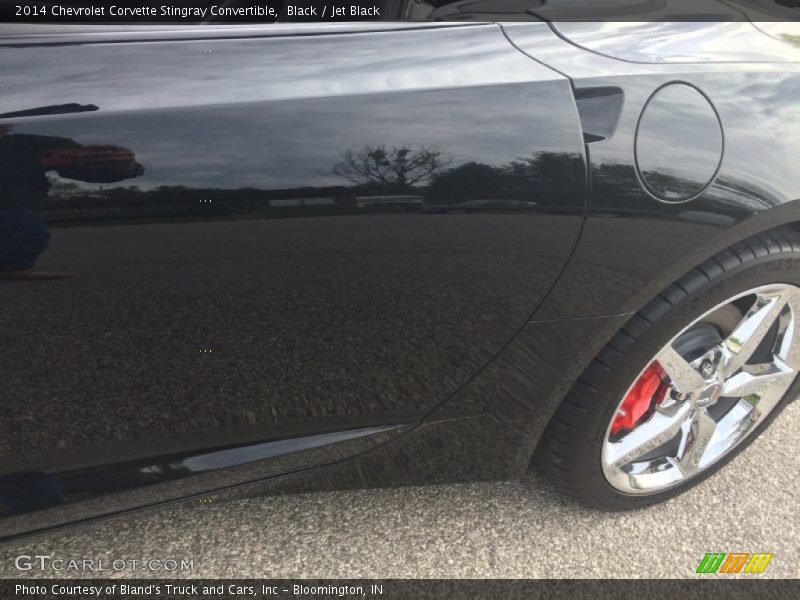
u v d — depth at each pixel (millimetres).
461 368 1343
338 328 1231
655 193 1242
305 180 1091
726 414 1772
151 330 1133
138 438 1242
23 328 1062
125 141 1028
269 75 1146
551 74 1234
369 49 1229
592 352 1356
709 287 1377
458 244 1191
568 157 1196
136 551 1576
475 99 1183
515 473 1547
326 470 1422
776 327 1689
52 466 1221
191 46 1176
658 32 1393
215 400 1245
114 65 1115
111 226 1030
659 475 1705
